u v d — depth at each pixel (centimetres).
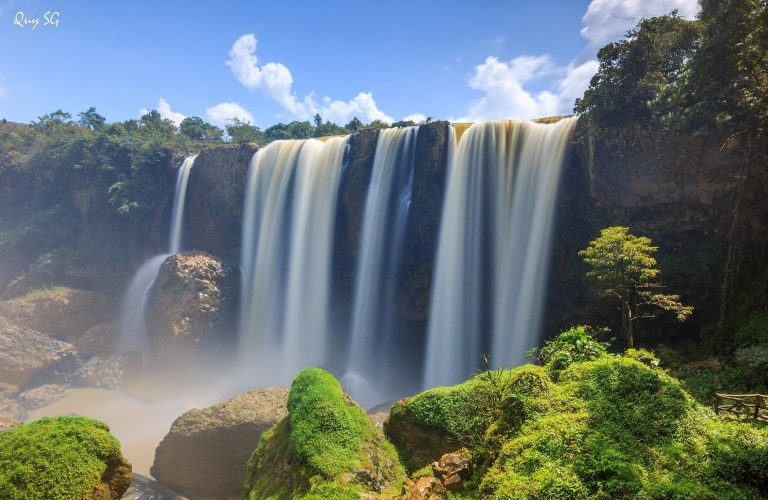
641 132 2127
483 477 795
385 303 3319
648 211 2236
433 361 2984
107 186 4841
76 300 4159
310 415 1141
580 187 2447
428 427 1224
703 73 1714
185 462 1869
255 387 3291
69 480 1071
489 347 2764
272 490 1077
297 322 3625
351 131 6056
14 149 5678
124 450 2328
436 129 2888
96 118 6825
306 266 3588
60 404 2962
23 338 3406
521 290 2605
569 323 2584
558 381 992
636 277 2061
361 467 1009
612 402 829
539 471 685
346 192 3375
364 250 3369
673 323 2170
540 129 2539
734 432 742
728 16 1579
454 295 2877
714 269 2053
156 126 6438
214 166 4103
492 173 2691
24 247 4706
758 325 1609
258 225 3841
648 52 2127
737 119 1769
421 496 869
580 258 2500
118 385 3241
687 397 847
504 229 2664
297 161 3653
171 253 4541
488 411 1053
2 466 1055
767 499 611
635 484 620
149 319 3541
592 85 2344
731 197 1947
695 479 648
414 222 3069
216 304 3469
